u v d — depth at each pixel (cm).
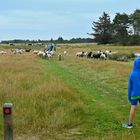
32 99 1312
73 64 3803
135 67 1087
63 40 17475
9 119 730
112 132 1023
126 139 898
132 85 1082
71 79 2403
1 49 10006
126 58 4741
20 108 1190
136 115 1240
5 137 731
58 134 1007
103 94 1748
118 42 12400
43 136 988
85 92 1788
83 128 1065
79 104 1322
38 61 4119
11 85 1672
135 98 1073
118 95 1720
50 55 4809
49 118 1094
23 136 985
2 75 2130
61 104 1287
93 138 933
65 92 1507
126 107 1394
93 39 14712
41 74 2333
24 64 3161
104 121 1155
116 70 2942
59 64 3859
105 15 14438
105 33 14200
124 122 1141
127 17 13875
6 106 730
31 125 1053
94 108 1360
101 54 4869
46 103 1260
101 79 2406
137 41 11944
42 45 12975
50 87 1580
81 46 11212
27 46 12256
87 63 3838
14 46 12144
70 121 1092
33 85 1717
